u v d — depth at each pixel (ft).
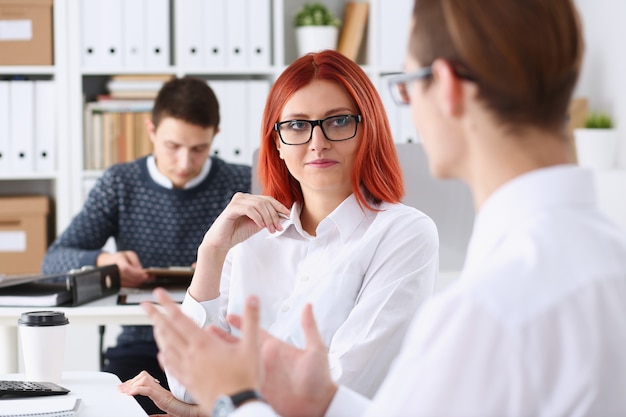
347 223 6.06
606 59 13.39
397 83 3.19
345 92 6.04
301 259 6.18
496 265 2.72
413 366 2.71
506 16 2.84
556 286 2.64
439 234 9.02
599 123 12.85
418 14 3.04
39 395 5.31
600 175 12.24
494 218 2.88
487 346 2.59
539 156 2.89
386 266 5.89
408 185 8.89
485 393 2.58
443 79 2.93
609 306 2.65
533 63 2.83
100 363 10.00
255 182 8.26
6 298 7.55
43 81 13.11
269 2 13.47
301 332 5.89
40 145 13.14
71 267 9.36
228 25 13.37
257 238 6.27
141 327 9.60
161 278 9.05
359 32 13.84
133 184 10.26
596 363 2.60
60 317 5.77
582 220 2.81
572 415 2.61
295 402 3.63
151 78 13.24
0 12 12.98
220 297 6.23
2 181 14.10
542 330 2.59
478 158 2.95
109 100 13.21
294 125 6.03
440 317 2.69
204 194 10.25
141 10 13.20
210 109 9.90
